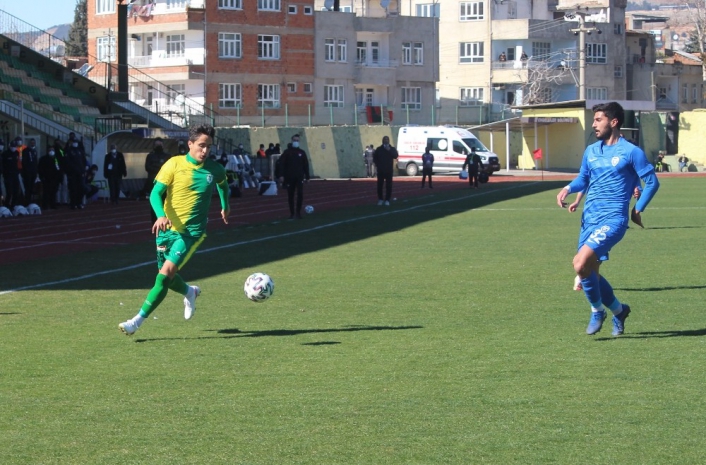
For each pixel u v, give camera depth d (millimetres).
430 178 64875
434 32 119562
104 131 66688
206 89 102062
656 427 9836
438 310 17047
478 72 128250
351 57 112562
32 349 14023
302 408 10695
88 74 104875
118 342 14508
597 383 11617
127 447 9398
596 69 130625
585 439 9477
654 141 103500
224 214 15680
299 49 108562
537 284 20156
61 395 11391
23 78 69125
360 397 11125
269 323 15969
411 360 13023
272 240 30750
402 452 9148
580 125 96188
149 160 46312
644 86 139125
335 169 91688
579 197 14734
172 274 14828
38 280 21734
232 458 9031
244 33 104625
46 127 58562
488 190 61844
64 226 37594
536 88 124562
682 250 26328
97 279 21859
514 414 10359
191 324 15953
